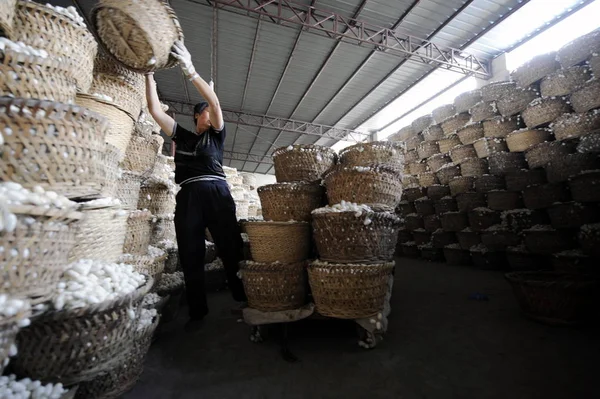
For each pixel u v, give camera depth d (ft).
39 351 3.44
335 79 28.68
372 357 6.21
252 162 61.21
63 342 3.49
